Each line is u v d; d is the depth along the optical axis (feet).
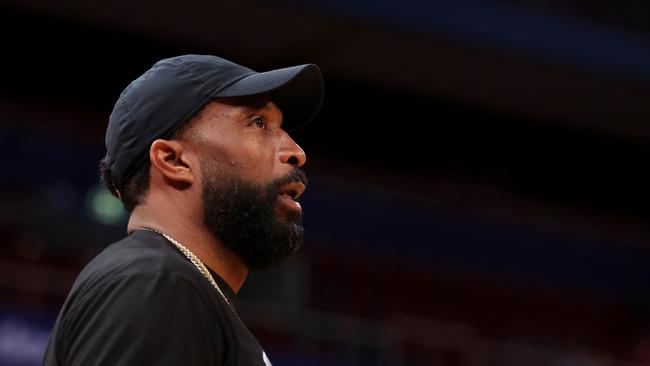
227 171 18.51
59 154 109.50
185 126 18.70
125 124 18.81
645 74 122.21
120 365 14.94
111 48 120.98
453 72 123.95
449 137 141.90
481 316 129.08
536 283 135.33
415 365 107.55
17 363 89.10
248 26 112.78
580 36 119.65
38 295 95.45
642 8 129.08
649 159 149.07
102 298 15.84
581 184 152.25
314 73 19.79
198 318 15.99
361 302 120.67
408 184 134.82
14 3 110.83
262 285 110.22
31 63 120.16
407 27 112.16
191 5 107.86
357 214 124.98
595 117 136.36
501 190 143.13
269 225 18.61
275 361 100.22
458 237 131.23
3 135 107.14
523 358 115.44
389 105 136.36
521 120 139.64
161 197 18.60
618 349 136.67
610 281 141.28
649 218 150.71
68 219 105.09
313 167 128.67
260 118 19.17
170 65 19.11
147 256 16.60
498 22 115.96
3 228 101.35
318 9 107.96
